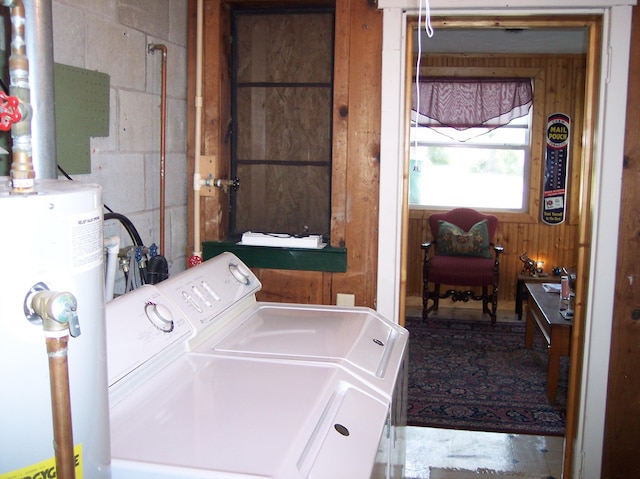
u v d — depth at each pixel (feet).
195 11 8.36
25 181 2.87
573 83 19.70
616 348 8.05
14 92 3.21
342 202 8.31
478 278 18.63
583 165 8.21
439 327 18.65
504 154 20.59
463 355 16.12
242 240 8.55
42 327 2.76
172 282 5.72
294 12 8.66
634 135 7.74
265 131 8.89
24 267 2.70
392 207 8.18
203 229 8.63
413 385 13.99
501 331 18.28
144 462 3.55
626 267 7.91
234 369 5.08
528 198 20.40
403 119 8.29
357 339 6.07
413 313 20.16
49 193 2.86
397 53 7.98
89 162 6.15
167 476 3.49
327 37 8.63
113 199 6.72
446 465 10.33
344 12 8.07
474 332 18.15
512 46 19.03
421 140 20.89
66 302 2.70
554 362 12.94
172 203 8.19
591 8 7.72
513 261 20.49
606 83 7.72
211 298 6.08
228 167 8.89
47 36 4.14
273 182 8.95
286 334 6.12
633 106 7.72
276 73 8.79
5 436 2.74
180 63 8.25
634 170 7.78
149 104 7.45
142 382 4.67
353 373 5.23
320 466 3.78
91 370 3.12
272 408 4.30
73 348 2.97
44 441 2.85
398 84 8.03
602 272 7.93
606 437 8.21
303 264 8.42
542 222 20.21
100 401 3.23
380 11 8.04
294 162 8.86
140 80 7.20
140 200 7.32
